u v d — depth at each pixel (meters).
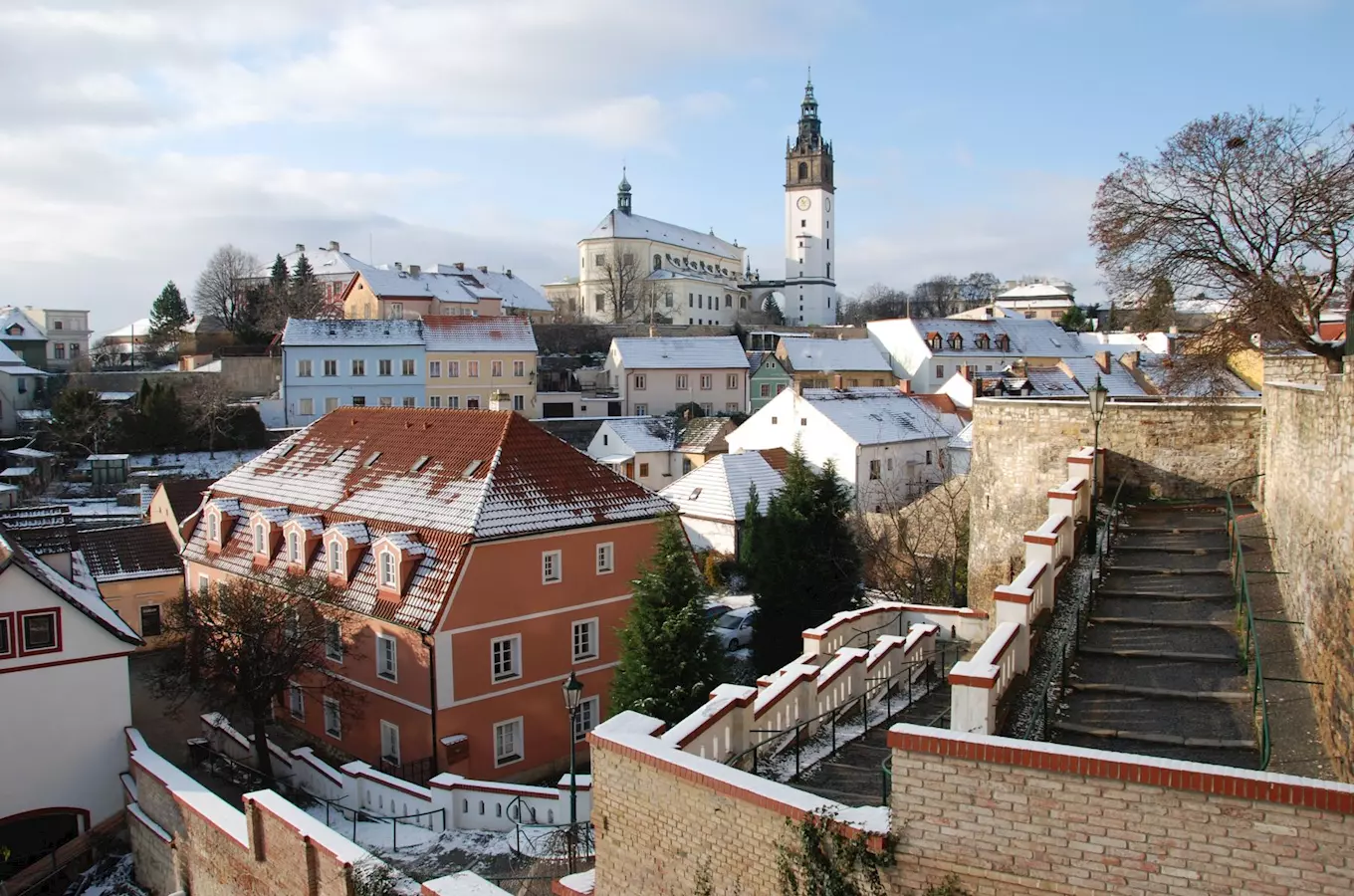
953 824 9.06
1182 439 21.67
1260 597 15.69
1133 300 31.06
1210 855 8.02
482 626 28.41
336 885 18.08
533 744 29.84
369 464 35.03
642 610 25.98
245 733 33.19
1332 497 11.85
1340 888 7.57
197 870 22.84
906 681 18.36
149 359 105.94
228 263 118.31
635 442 70.88
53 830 26.58
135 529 43.78
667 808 11.34
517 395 87.81
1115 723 12.27
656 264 157.62
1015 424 23.81
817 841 9.80
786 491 35.97
